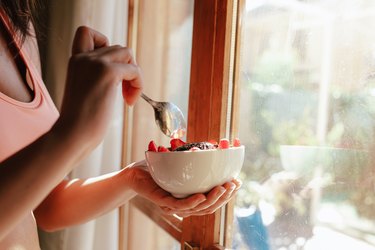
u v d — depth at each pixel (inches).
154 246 41.2
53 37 46.5
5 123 21.9
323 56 21.4
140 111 44.7
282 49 24.5
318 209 21.4
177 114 23.3
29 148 13.2
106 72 13.4
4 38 25.4
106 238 43.8
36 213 30.1
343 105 19.9
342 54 20.1
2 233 13.2
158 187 21.7
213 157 17.3
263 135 25.9
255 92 26.6
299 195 22.8
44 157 12.8
